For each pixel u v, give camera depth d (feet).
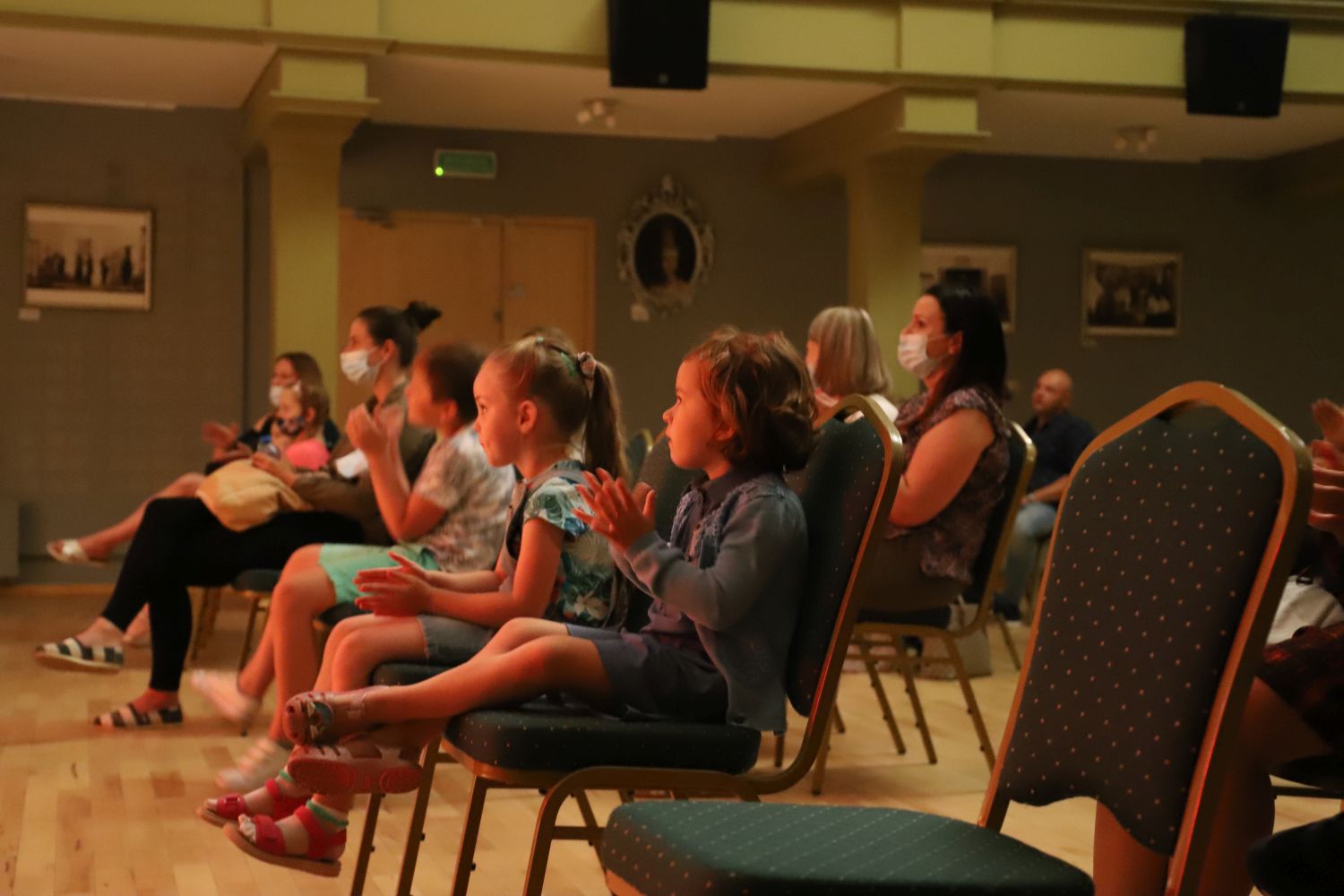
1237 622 5.42
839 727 16.76
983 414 13.29
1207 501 5.64
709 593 7.30
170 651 16.60
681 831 5.99
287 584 12.83
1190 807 5.39
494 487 13.28
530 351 9.31
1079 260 37.68
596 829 7.24
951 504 13.43
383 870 11.02
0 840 11.74
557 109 31.91
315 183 27.53
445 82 29.17
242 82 29.17
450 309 34.17
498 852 11.52
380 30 26.07
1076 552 6.31
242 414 32.27
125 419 31.73
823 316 15.38
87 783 13.74
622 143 34.88
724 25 27.40
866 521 7.35
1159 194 38.09
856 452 7.63
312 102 25.91
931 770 14.88
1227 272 38.47
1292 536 5.31
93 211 31.30
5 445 31.14
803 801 13.44
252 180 32.22
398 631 9.29
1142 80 29.12
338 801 8.83
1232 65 28.81
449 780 14.19
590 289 34.88
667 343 35.29
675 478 9.71
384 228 33.71
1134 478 6.10
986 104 30.91
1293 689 6.75
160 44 26.11
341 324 33.58
